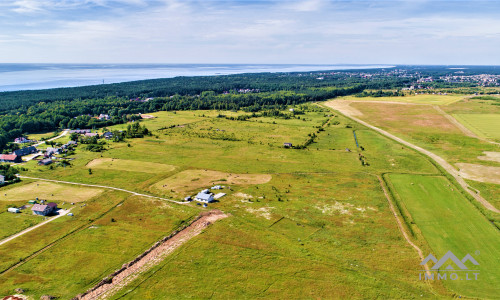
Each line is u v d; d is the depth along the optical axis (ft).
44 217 292.40
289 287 199.82
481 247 242.17
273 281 205.36
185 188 359.05
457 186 355.97
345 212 297.94
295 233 262.88
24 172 415.44
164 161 461.37
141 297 192.24
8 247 244.01
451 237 255.91
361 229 267.80
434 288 199.31
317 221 281.74
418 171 409.28
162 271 215.51
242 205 314.35
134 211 302.66
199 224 277.23
